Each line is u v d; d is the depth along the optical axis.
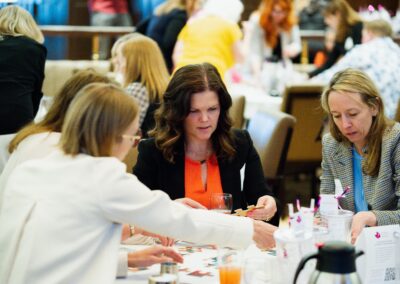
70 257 3.20
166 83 6.67
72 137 3.33
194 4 9.41
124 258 3.60
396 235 3.53
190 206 4.11
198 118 4.43
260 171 4.82
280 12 9.80
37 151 3.84
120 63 6.86
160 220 3.35
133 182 3.33
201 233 3.48
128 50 6.65
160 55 6.73
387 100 8.52
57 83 9.36
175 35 9.34
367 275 3.47
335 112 4.43
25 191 3.31
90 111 3.29
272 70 9.56
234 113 7.18
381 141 4.43
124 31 11.18
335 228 3.66
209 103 4.42
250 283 3.31
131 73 6.65
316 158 8.38
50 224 3.21
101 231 3.26
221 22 9.02
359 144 4.53
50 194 3.26
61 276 3.17
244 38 10.06
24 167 3.40
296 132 8.17
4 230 3.30
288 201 9.30
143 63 6.63
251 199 4.78
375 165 4.43
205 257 3.94
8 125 6.03
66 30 11.13
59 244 3.20
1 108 6.01
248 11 14.40
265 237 3.61
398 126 4.46
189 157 4.62
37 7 13.70
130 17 12.91
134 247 4.10
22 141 3.95
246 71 9.95
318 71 10.71
